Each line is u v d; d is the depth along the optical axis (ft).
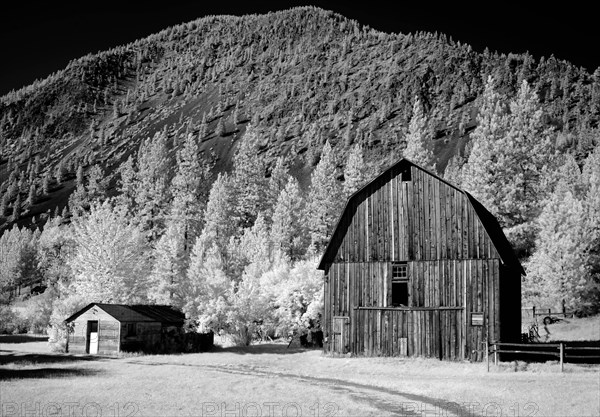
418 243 143.02
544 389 82.33
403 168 147.54
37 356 158.92
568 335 164.04
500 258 134.72
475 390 83.46
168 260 261.24
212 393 83.51
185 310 191.42
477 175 225.15
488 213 166.81
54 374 111.14
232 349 180.75
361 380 102.12
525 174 222.48
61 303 190.49
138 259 235.61
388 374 115.24
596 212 221.46
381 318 143.43
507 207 214.48
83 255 224.74
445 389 85.56
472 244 137.90
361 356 143.23
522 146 223.10
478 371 111.55
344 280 148.77
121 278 218.18
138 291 228.43
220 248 287.48
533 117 231.50
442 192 142.92
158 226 438.81
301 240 373.81
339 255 150.30
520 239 211.82
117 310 177.17
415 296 141.18
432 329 138.31
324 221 366.84
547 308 187.73
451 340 136.15
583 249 187.83
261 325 198.59
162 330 185.78
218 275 197.67
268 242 336.49
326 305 149.38
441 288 139.13
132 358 158.20
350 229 150.41
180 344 176.14
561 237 188.03
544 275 185.16
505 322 138.92
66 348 175.73
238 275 267.18
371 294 145.48
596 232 200.03
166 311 200.44
